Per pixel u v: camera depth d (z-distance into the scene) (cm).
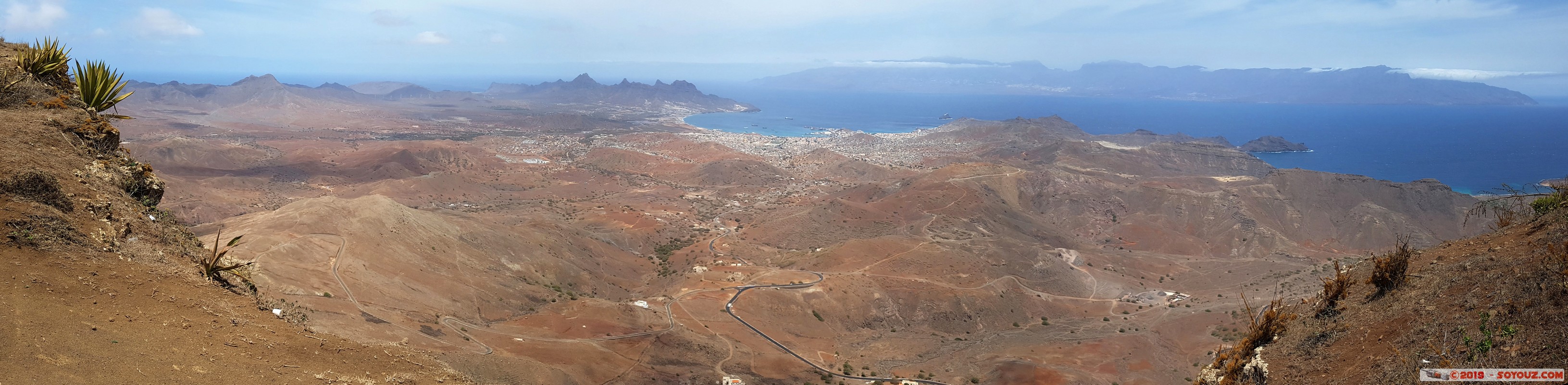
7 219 1284
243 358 1277
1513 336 1222
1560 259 1320
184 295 1413
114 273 1359
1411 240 13212
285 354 1359
